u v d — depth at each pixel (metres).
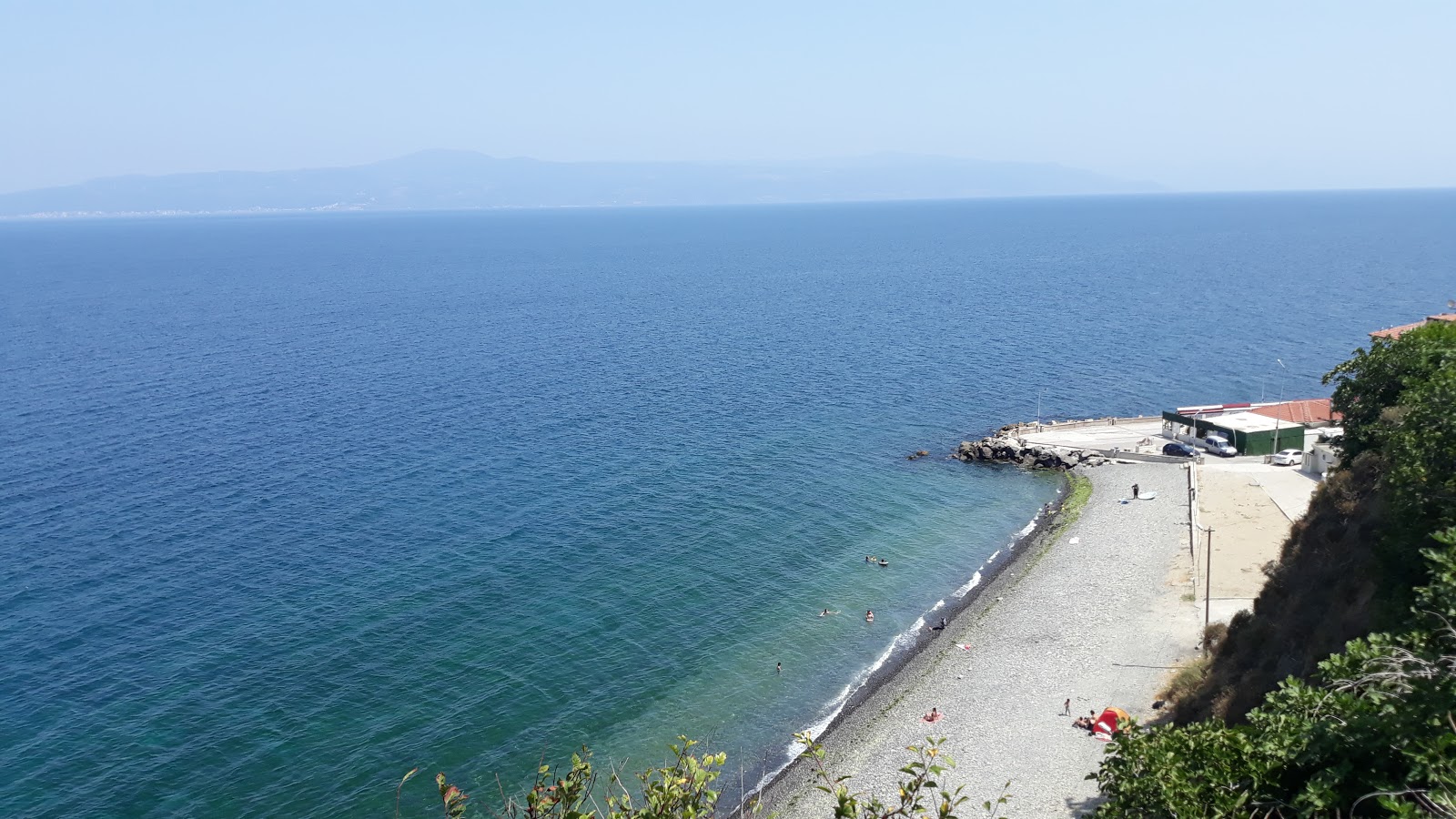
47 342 153.00
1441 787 18.06
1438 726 20.03
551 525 72.75
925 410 110.19
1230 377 126.38
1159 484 82.38
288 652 53.19
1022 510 80.06
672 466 87.94
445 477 82.81
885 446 96.75
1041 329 163.50
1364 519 45.62
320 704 48.34
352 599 59.62
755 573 66.06
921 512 79.00
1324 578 43.91
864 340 154.12
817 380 124.69
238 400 110.19
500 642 55.16
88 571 62.62
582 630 56.94
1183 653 53.22
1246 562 64.19
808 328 168.25
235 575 62.56
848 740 47.62
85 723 46.28
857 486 84.75
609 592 61.88
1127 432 98.56
